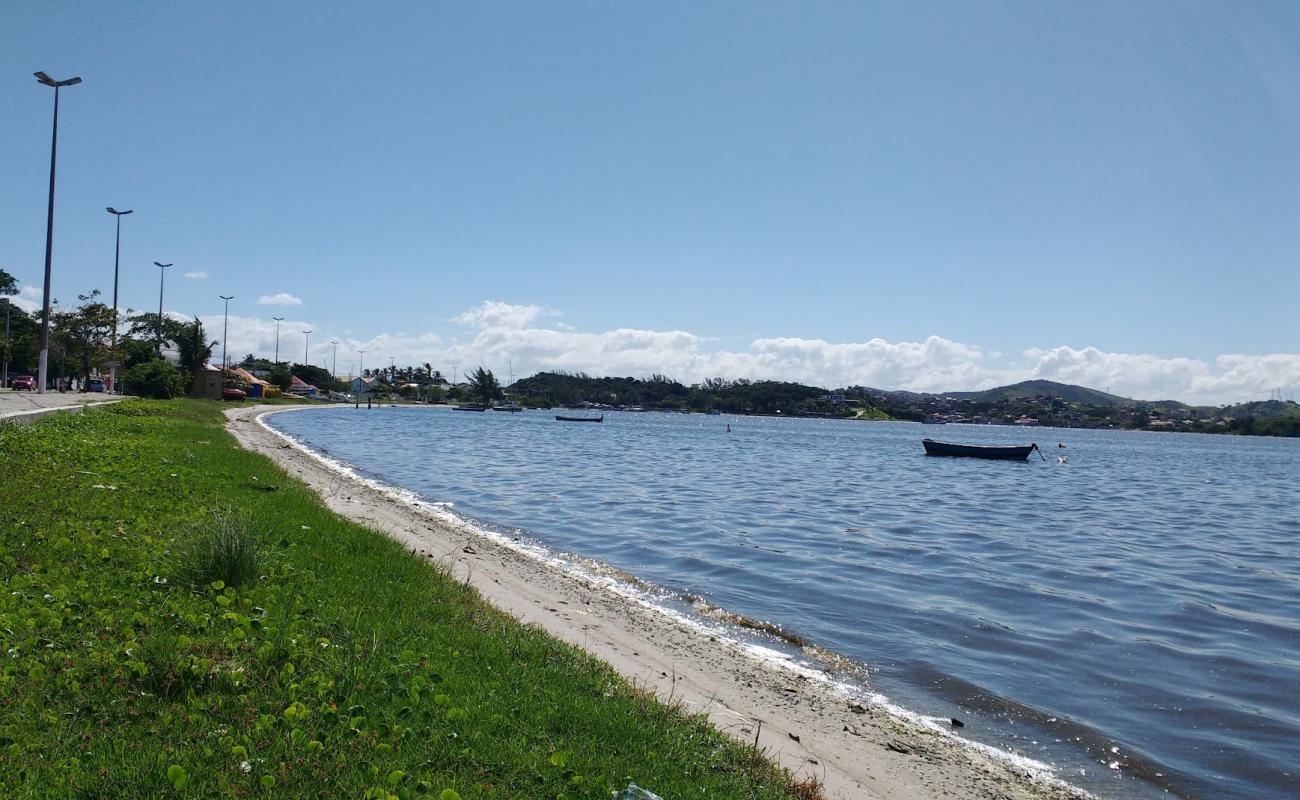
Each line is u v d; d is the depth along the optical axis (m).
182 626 7.45
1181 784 8.02
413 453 48.97
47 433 22.25
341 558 11.60
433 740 5.75
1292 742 9.11
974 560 20.19
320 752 5.34
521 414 176.62
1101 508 36.06
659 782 5.85
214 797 4.68
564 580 15.12
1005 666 11.62
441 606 9.71
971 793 7.51
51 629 7.00
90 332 74.25
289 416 83.75
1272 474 69.19
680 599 14.70
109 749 5.10
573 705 7.03
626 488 34.12
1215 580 19.38
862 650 12.12
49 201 43.44
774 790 6.41
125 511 12.71
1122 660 12.09
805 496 34.91
